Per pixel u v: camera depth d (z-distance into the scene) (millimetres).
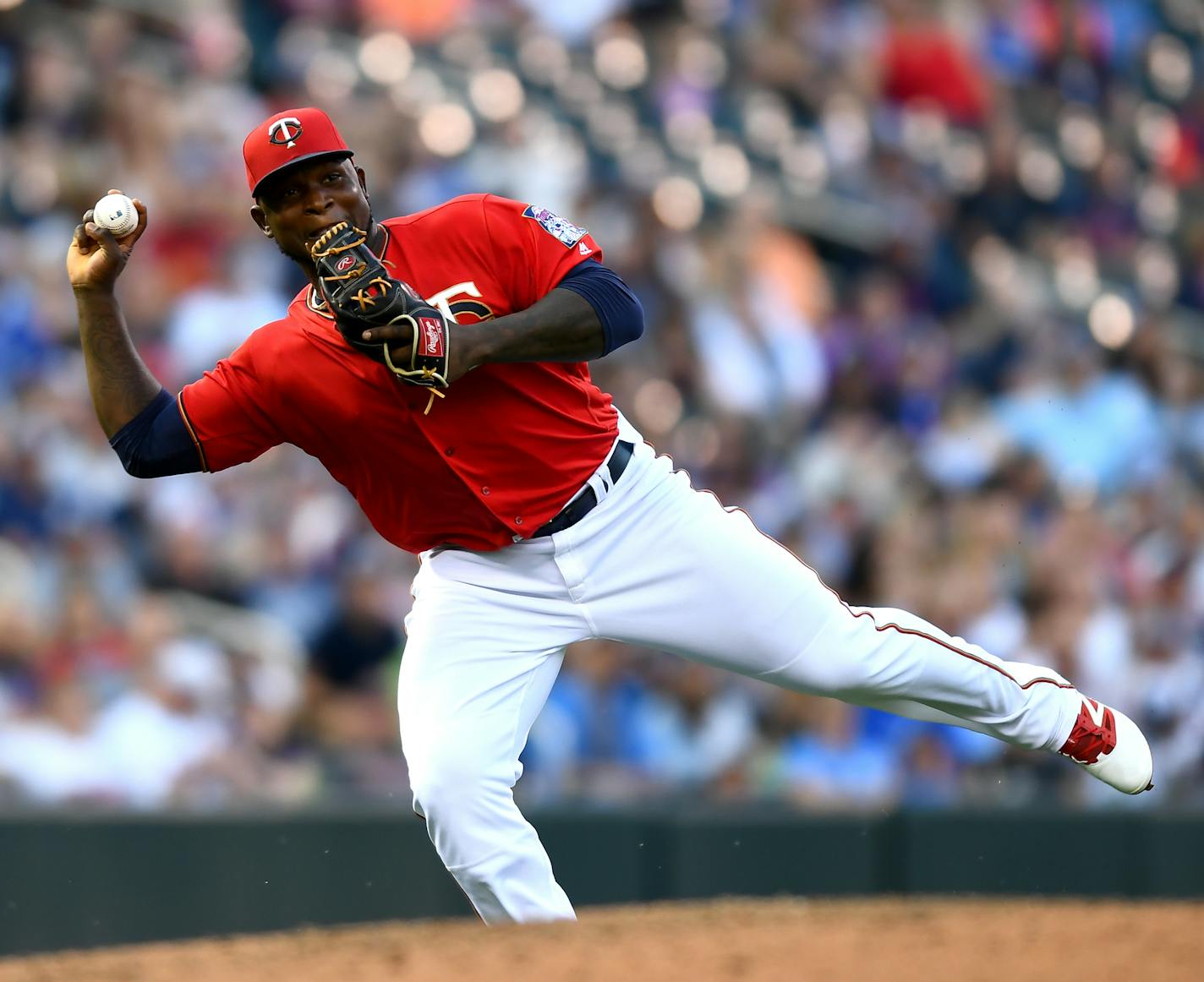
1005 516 33656
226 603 27484
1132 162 48125
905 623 14406
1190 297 45906
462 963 11508
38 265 29812
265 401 13516
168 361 29953
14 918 21172
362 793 25516
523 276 13375
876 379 37250
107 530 27031
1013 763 29297
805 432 35312
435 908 22531
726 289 36312
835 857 24172
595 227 35812
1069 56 48469
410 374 12500
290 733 26406
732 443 34188
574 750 27047
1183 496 37844
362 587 28016
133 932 21531
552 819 23234
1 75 31812
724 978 10914
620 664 27828
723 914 13672
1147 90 50531
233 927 21844
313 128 12773
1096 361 39344
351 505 29094
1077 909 13500
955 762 29109
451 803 13672
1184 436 39438
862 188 41250
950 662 14453
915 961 11320
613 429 13992
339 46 36750
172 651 25719
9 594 25281
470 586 13977
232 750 25562
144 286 30500
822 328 37375
